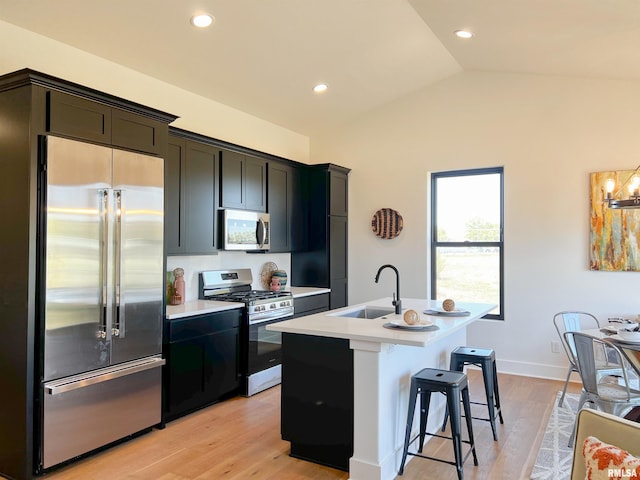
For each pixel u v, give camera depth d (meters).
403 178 5.66
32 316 2.68
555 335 4.79
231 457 3.01
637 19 2.93
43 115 2.72
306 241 5.75
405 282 5.65
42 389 2.69
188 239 4.07
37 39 3.28
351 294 6.00
